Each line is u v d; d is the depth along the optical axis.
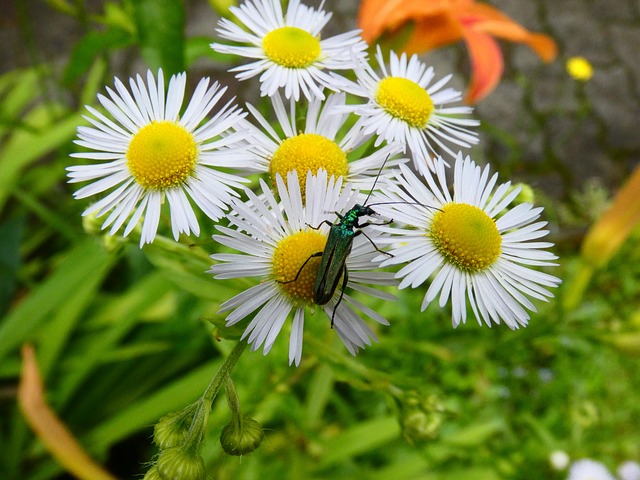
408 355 0.12
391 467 0.11
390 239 0.05
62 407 0.11
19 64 0.18
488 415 0.12
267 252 0.05
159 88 0.06
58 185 0.15
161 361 0.12
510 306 0.05
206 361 0.12
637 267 0.15
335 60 0.06
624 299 0.14
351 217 0.05
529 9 0.22
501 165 0.18
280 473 0.10
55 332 0.10
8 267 0.11
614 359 0.13
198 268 0.07
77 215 0.13
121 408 0.12
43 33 0.19
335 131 0.06
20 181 0.14
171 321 0.11
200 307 0.11
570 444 0.12
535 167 0.18
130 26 0.10
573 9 0.22
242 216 0.05
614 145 0.19
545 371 0.13
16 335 0.10
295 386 0.12
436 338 0.12
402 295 0.12
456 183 0.06
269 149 0.06
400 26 0.09
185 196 0.05
